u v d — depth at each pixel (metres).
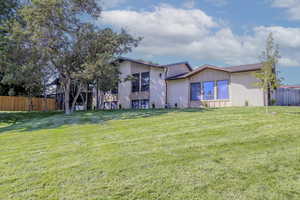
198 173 4.04
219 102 17.69
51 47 14.48
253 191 3.40
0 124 13.78
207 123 8.48
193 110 13.38
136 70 22.20
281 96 17.52
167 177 3.91
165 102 21.06
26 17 13.37
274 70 10.75
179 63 22.86
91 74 13.68
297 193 3.32
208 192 3.40
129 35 15.75
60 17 13.94
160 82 21.14
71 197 3.36
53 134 8.50
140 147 5.73
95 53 15.17
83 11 15.25
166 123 9.21
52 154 5.54
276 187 3.50
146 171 4.18
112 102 24.03
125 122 10.38
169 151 5.28
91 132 8.46
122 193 3.43
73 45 15.04
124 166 4.46
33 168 4.59
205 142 5.89
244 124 7.85
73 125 10.59
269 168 4.15
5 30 16.42
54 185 3.76
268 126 7.41
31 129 10.29
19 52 14.17
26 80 14.29
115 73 15.75
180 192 3.42
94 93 25.25
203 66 18.58
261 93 15.41
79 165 4.61
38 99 25.92
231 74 17.09
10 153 5.88
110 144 6.22
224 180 3.75
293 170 4.05
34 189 3.64
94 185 3.72
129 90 22.41
